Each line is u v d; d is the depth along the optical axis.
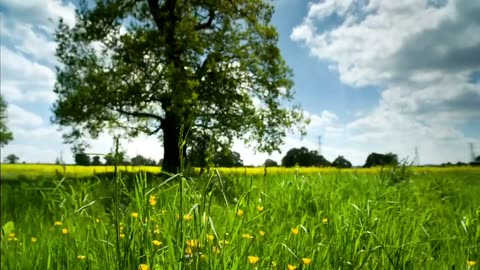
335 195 5.64
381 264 3.14
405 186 7.79
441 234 4.61
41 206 6.65
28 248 3.43
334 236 3.44
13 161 62.22
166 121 26.72
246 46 27.22
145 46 24.69
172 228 2.65
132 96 24.95
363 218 3.83
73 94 26.16
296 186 5.71
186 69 24.72
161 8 27.73
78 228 3.68
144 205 2.64
